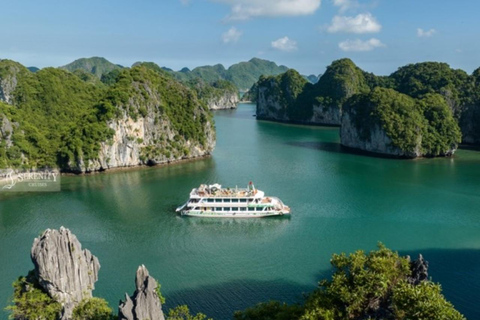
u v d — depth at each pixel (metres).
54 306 44.09
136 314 36.50
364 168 138.38
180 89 164.62
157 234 80.81
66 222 86.94
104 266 67.12
